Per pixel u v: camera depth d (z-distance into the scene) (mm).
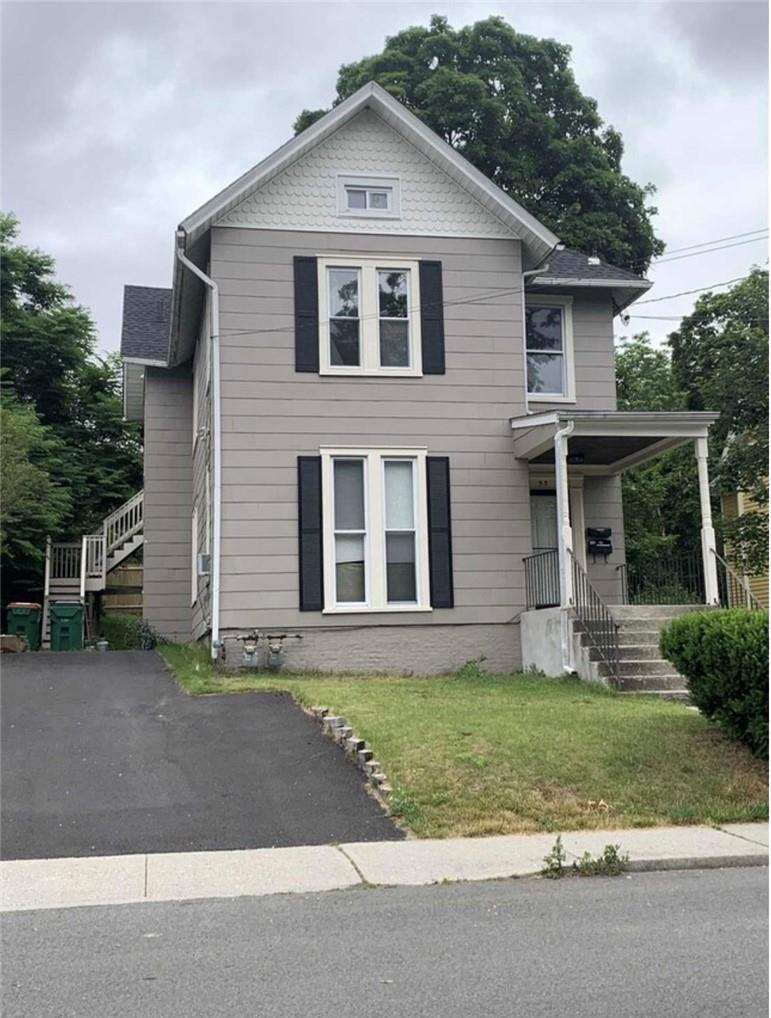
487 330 15742
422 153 15844
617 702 11469
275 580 14688
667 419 14445
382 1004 4332
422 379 15453
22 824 7855
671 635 9977
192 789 8711
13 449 19625
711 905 5863
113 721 11172
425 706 10938
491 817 7809
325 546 14859
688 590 16359
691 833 7531
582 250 29062
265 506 14773
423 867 6746
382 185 15680
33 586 23594
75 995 4488
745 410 20016
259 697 12117
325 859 6961
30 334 27359
